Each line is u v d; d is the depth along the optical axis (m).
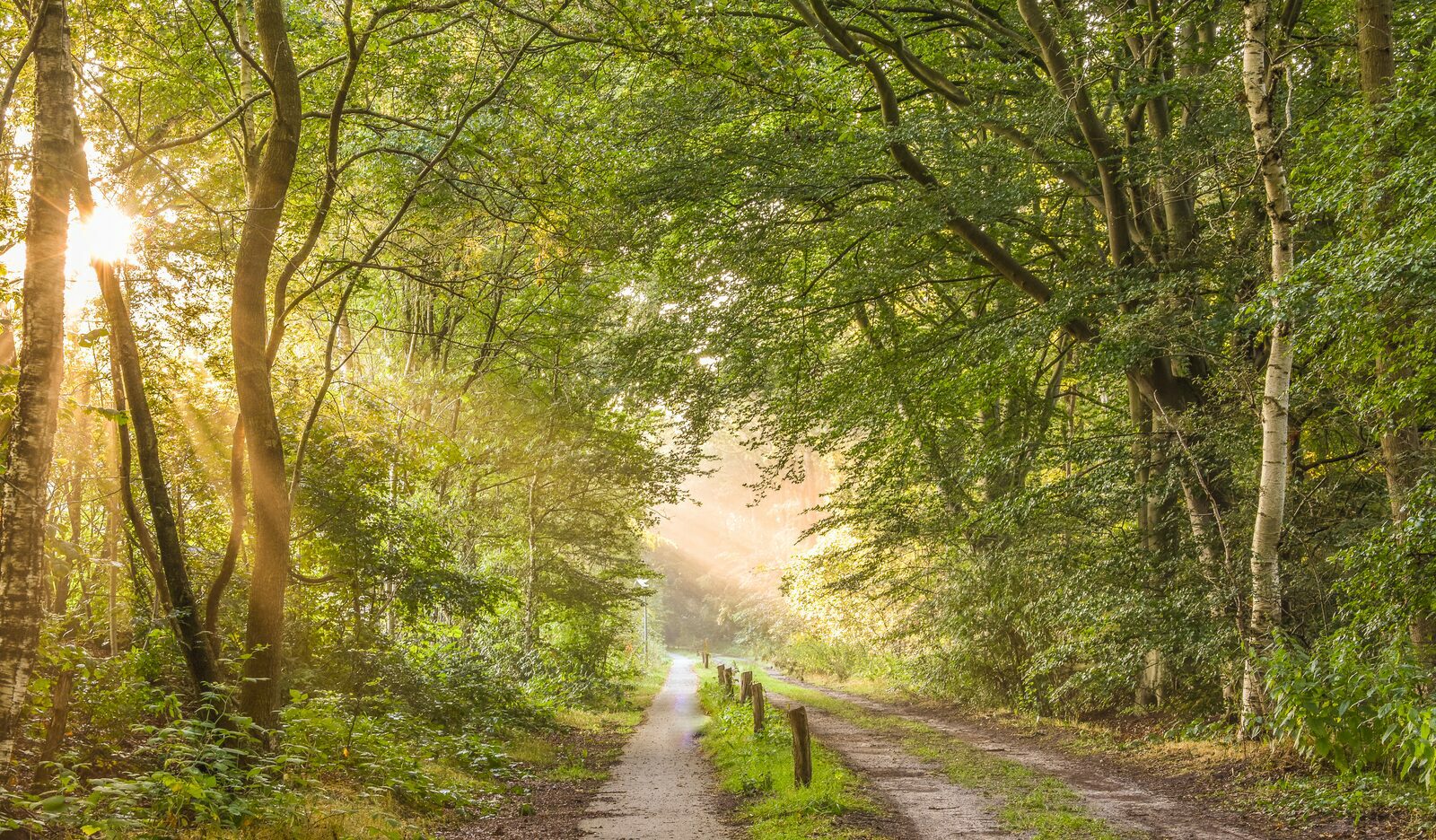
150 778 7.06
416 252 13.39
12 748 6.14
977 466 16.47
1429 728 7.84
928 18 17.31
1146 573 14.76
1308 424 13.34
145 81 11.59
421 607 15.64
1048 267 18.77
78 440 10.96
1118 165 15.34
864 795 10.34
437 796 10.07
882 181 16.72
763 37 11.82
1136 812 9.62
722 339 18.44
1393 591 9.05
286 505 9.58
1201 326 13.18
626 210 15.91
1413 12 12.40
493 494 25.67
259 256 9.44
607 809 10.33
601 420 24.12
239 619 12.72
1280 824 8.73
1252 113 10.81
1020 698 19.94
